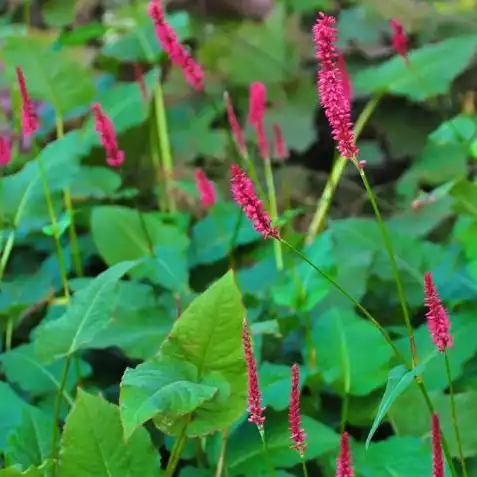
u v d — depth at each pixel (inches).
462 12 92.4
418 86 75.4
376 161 87.7
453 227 71.1
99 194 73.6
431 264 67.4
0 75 90.7
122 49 88.9
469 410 60.6
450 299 65.6
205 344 55.4
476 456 60.1
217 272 72.6
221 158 86.5
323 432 60.4
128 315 64.7
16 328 69.4
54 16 108.7
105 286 59.0
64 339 58.3
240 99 93.3
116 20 97.8
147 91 78.2
